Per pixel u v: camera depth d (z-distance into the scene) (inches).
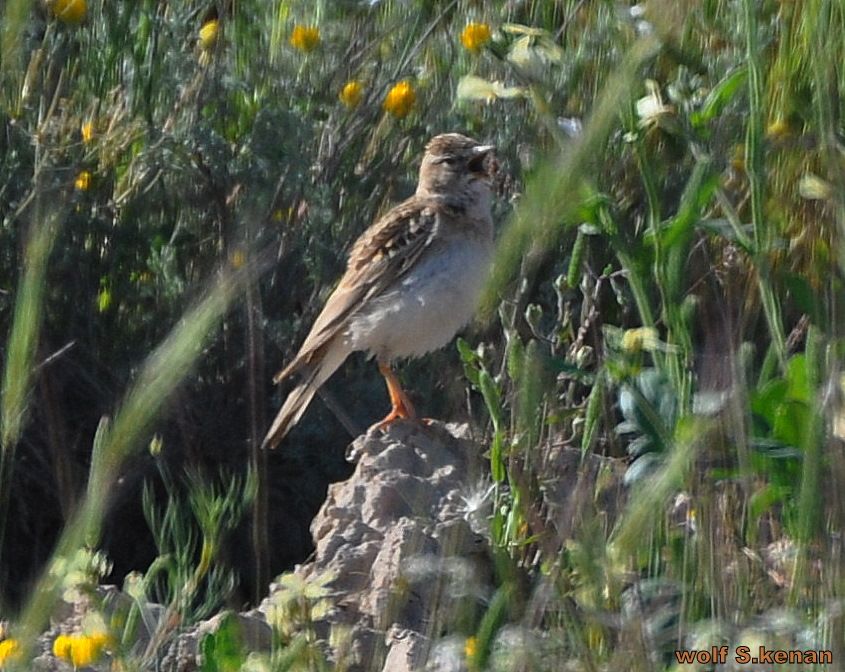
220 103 553.9
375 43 574.9
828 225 306.3
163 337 526.3
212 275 511.5
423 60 585.3
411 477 408.2
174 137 524.4
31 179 502.3
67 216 507.8
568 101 453.1
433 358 539.8
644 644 266.4
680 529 310.7
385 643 345.1
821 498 267.9
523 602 299.4
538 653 267.0
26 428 489.1
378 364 526.3
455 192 503.8
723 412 291.3
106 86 544.7
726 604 284.0
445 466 418.3
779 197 327.3
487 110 557.0
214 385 520.4
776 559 308.8
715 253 359.3
